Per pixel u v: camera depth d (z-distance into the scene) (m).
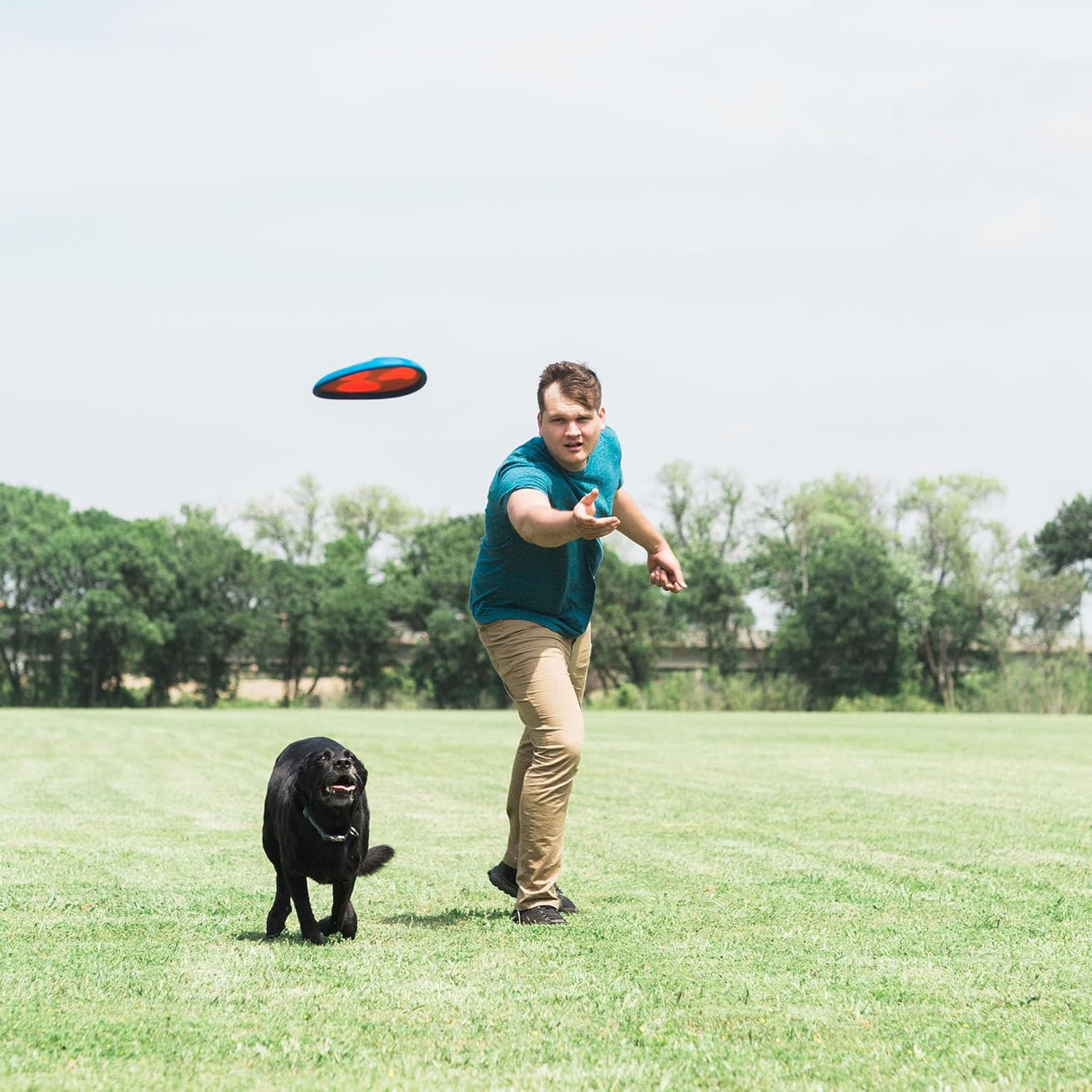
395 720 43.50
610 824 10.02
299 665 80.94
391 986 4.54
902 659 77.62
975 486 77.31
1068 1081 3.38
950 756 20.17
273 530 85.25
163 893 6.79
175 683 78.69
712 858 8.05
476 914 6.20
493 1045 3.75
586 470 6.19
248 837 9.33
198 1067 3.53
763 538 82.94
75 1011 4.16
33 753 20.80
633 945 5.30
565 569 6.16
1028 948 5.25
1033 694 64.94
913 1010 4.19
